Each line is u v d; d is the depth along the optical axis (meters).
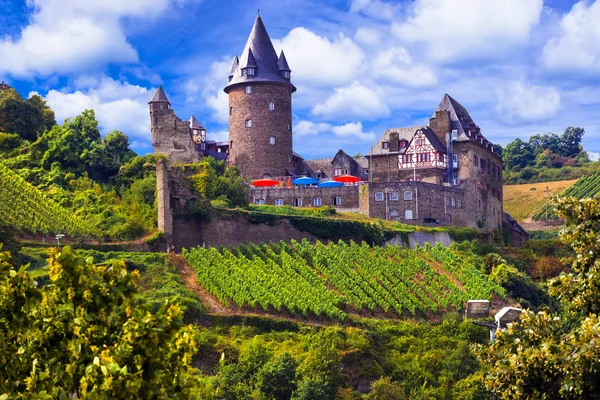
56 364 22.36
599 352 24.53
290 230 82.25
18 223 70.94
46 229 71.69
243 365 55.62
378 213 93.44
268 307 65.44
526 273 85.75
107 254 70.06
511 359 26.78
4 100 102.31
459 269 79.75
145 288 65.19
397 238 86.12
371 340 63.19
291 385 53.78
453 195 97.69
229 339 60.50
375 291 71.31
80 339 22.12
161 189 75.81
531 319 28.14
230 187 88.94
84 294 22.36
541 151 197.50
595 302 27.98
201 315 62.31
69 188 87.94
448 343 63.94
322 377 55.25
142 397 20.77
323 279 71.50
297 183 101.31
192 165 90.00
